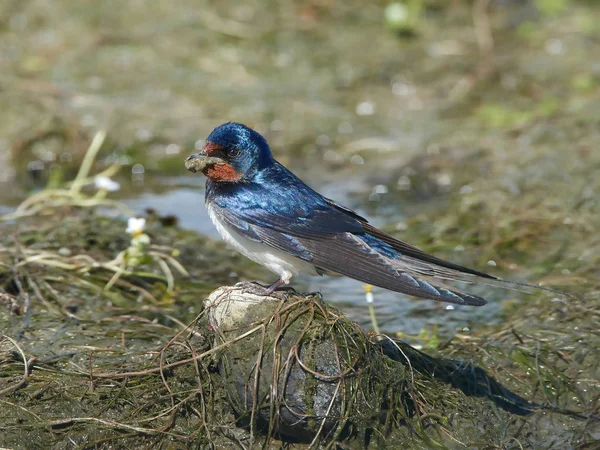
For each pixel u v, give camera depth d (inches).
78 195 541.3
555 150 600.1
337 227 367.9
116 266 461.1
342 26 789.2
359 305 455.8
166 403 347.6
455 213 542.9
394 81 721.0
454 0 825.5
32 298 427.5
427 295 330.3
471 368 379.9
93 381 354.6
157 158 621.3
